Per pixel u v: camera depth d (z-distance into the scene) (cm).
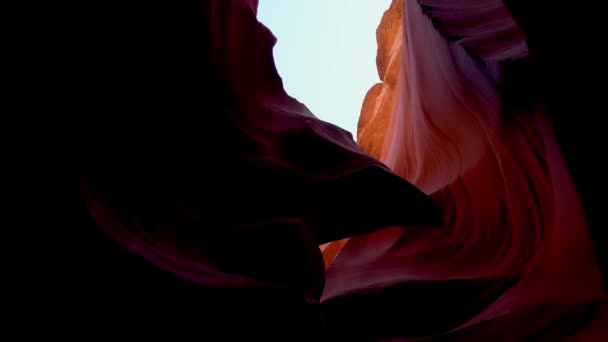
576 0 415
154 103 542
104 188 400
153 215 436
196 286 353
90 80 433
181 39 637
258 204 582
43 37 387
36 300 288
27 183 330
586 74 434
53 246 316
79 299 303
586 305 477
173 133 550
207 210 519
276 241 480
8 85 347
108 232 352
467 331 604
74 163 376
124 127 472
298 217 618
